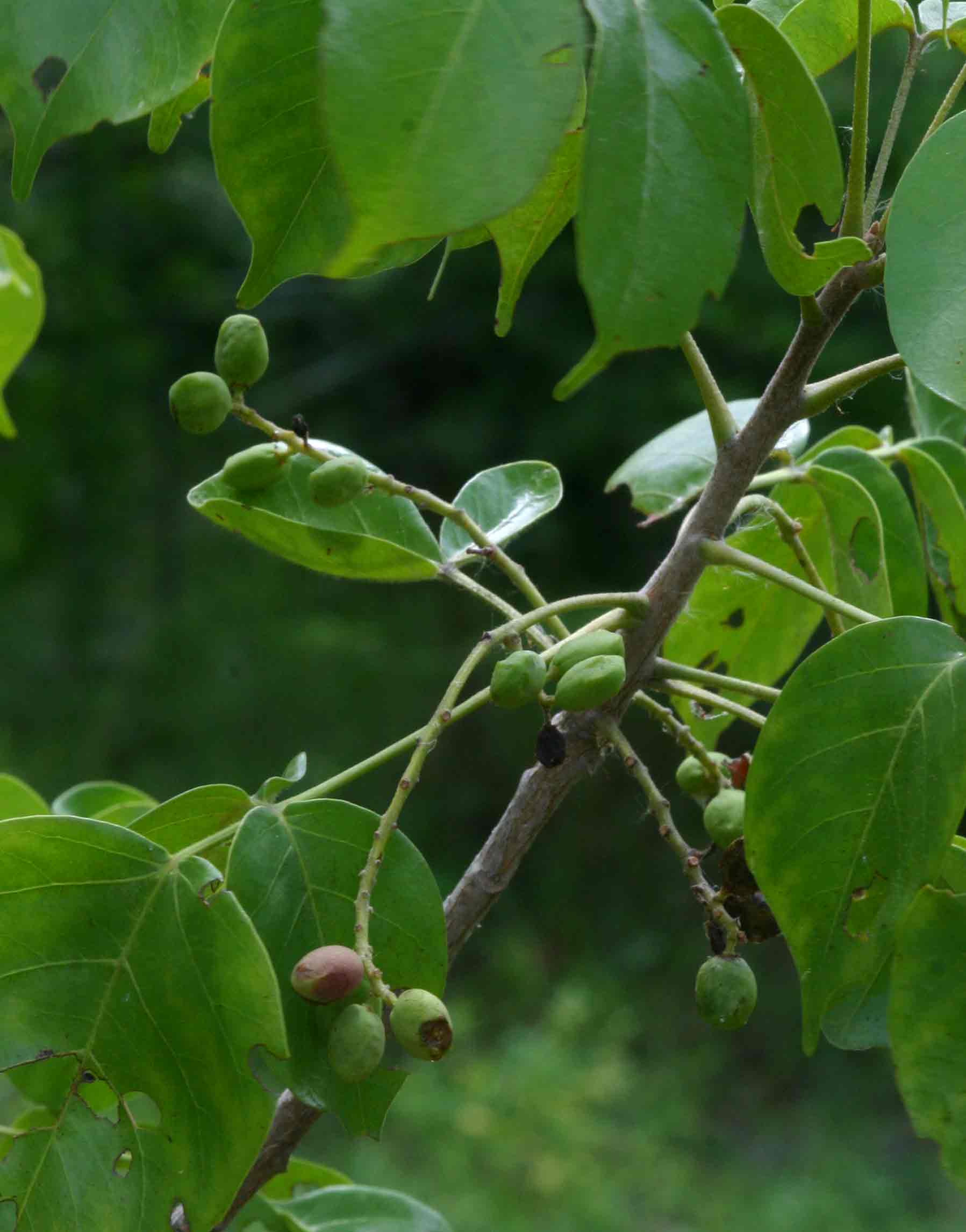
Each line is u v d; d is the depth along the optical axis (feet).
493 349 20.71
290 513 3.30
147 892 3.05
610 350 2.85
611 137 2.86
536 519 3.42
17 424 21.56
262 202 3.08
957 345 2.97
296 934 3.08
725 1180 13.84
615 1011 16.43
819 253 3.01
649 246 2.86
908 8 3.21
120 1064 3.04
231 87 3.05
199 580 21.74
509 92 2.79
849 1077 15.83
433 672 20.25
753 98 2.99
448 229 2.78
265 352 3.21
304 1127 3.20
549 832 19.48
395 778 19.76
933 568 3.56
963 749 3.04
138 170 21.81
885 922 3.04
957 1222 13.23
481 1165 12.15
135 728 19.97
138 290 22.57
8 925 3.04
